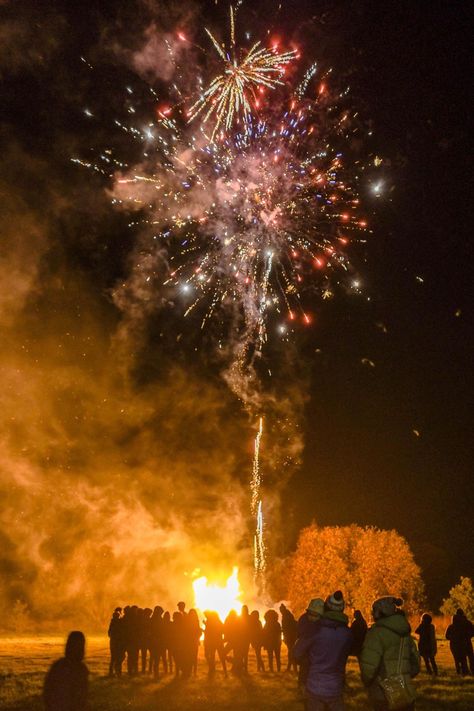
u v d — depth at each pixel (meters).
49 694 7.61
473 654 21.20
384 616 9.12
